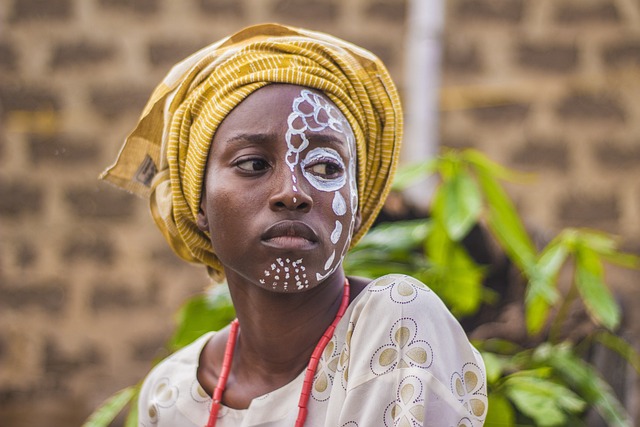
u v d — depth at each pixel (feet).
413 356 7.36
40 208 27.07
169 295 26.99
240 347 8.38
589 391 12.06
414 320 7.50
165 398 8.68
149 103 8.81
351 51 8.46
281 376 8.01
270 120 7.63
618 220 26.63
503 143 26.71
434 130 25.29
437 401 7.30
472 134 26.66
